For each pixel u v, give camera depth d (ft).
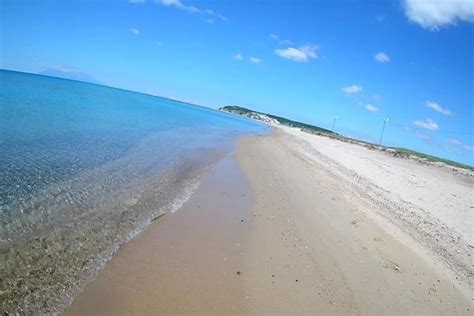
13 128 55.21
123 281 19.92
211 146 78.69
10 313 15.61
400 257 29.50
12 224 23.62
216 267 23.30
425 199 54.34
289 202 40.42
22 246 21.25
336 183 54.90
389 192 54.80
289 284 22.56
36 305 16.53
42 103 103.76
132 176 40.45
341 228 34.17
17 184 30.53
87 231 24.85
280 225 32.81
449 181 82.69
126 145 59.00
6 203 26.43
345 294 22.41
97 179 36.65
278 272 23.89
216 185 44.19
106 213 28.55
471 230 41.52
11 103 87.97
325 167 71.00
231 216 33.53
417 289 24.80
